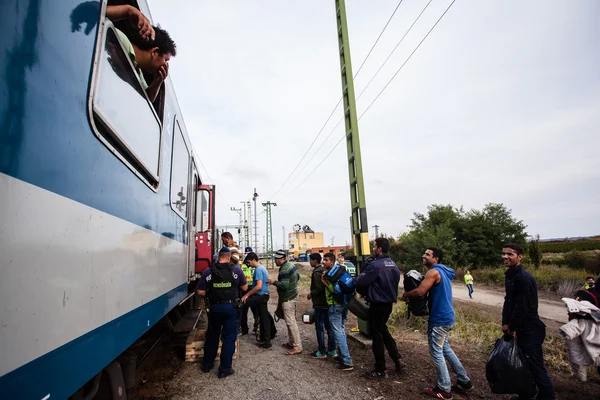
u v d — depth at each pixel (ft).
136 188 8.05
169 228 12.62
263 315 21.17
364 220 21.67
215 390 14.11
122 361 9.84
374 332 15.67
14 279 3.51
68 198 4.71
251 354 19.43
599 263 64.75
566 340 14.53
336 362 17.87
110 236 6.29
